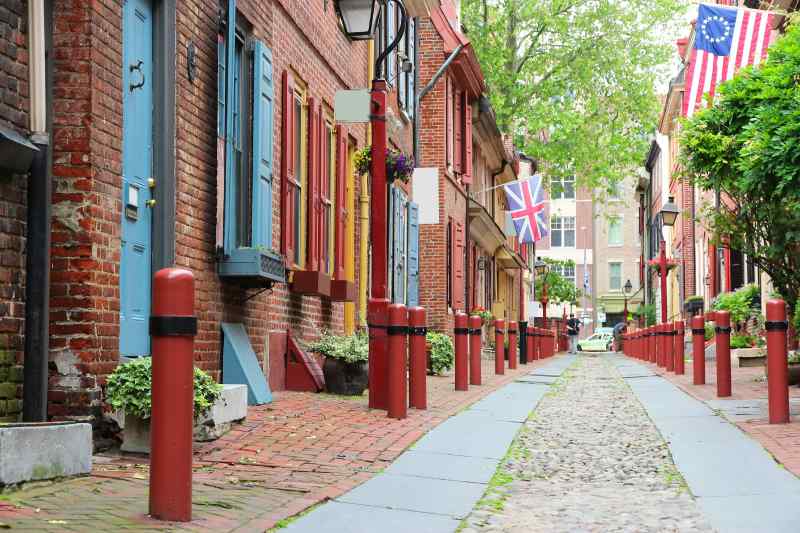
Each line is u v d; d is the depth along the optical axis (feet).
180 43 30.30
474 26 131.23
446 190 85.40
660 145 173.17
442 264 83.56
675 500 20.86
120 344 26.35
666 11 126.72
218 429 26.43
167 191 29.12
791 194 33.81
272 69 37.63
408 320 37.70
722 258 99.81
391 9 64.49
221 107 33.65
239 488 20.31
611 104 134.31
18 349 22.52
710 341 87.04
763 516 18.71
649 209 204.33
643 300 216.54
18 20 22.34
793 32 37.47
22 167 22.06
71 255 23.82
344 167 50.49
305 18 44.04
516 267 144.77
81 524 15.71
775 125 33.91
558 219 264.93
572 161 137.80
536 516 19.42
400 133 69.26
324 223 47.26
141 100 28.04
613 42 127.95
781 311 31.45
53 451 19.31
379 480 22.56
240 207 35.65
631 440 30.63
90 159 23.94
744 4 72.08
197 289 31.68
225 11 34.27
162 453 16.43
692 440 29.40
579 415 38.45
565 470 25.13
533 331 95.71
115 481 19.99
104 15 24.81
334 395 39.96
